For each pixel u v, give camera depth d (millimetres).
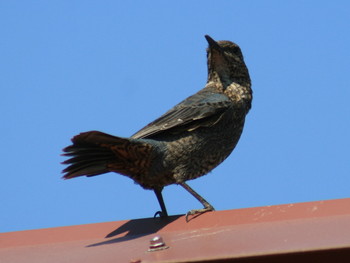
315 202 9742
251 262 6891
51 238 11266
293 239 7621
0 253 10422
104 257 8430
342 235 7504
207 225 10328
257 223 9641
